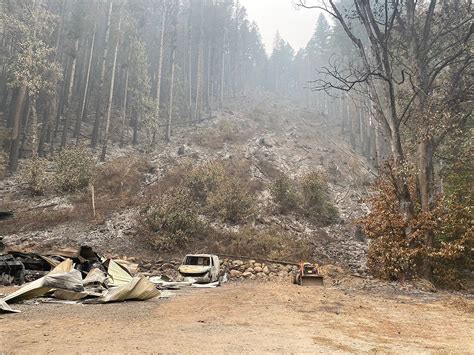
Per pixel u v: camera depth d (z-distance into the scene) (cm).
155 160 3061
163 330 557
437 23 1805
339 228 2472
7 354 391
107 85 4150
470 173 1655
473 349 509
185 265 1466
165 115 4875
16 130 2483
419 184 1619
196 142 3828
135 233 1934
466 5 1728
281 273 1681
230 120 5241
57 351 408
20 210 2012
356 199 3009
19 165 2569
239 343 483
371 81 1708
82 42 4134
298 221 2411
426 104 1661
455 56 1614
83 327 562
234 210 2280
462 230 1425
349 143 4909
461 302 1007
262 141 4038
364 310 871
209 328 587
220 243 1980
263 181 2925
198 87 5422
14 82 2480
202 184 2534
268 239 2019
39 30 2750
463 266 1487
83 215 2033
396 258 1450
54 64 2744
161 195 2312
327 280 1548
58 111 3241
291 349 461
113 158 2978
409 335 605
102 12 4272
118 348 430
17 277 1145
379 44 1752
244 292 1155
